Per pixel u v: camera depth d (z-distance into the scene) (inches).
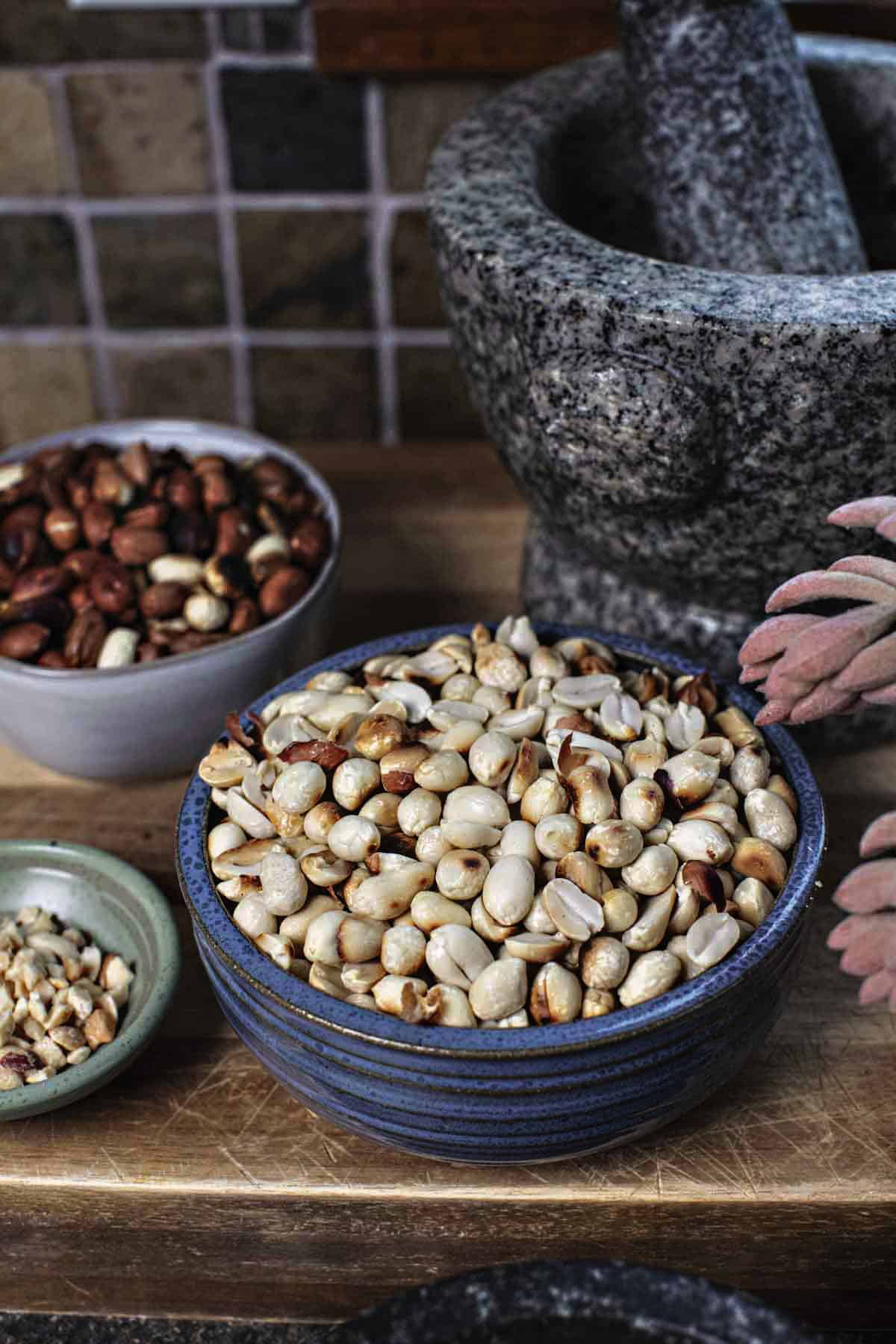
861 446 22.8
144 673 24.7
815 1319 23.1
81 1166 22.6
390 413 32.5
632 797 22.1
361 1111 21.5
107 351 32.1
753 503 23.5
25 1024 23.4
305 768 22.4
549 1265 19.2
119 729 25.2
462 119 26.2
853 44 26.9
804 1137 22.7
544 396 23.4
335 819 22.2
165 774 26.3
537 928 21.6
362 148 30.1
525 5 28.6
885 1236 22.5
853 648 20.5
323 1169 22.5
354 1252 22.8
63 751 25.6
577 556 26.6
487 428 25.5
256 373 32.3
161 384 32.4
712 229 24.6
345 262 31.1
